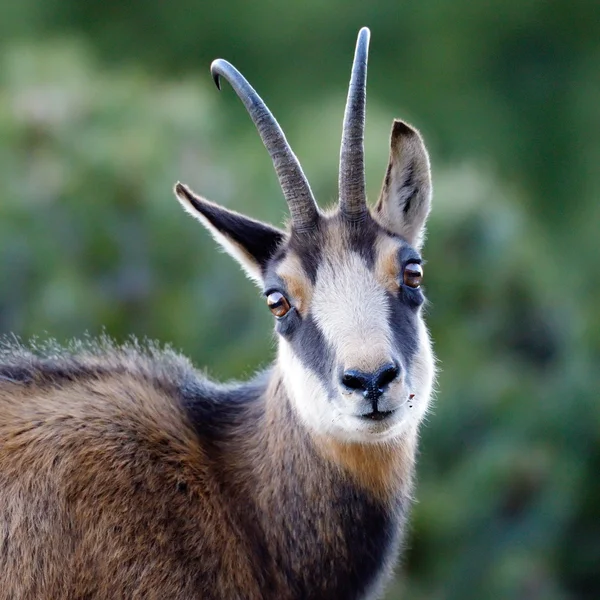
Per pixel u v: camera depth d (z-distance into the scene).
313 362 18.20
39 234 39.78
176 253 40.62
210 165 42.53
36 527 17.92
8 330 38.72
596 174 75.94
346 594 19.38
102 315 39.16
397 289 18.62
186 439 19.58
